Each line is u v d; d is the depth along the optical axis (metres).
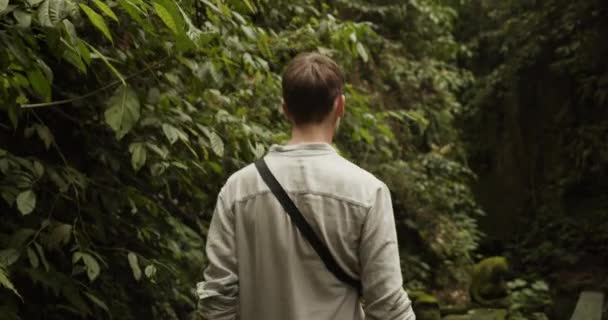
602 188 8.48
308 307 1.48
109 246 2.77
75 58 1.82
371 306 1.46
